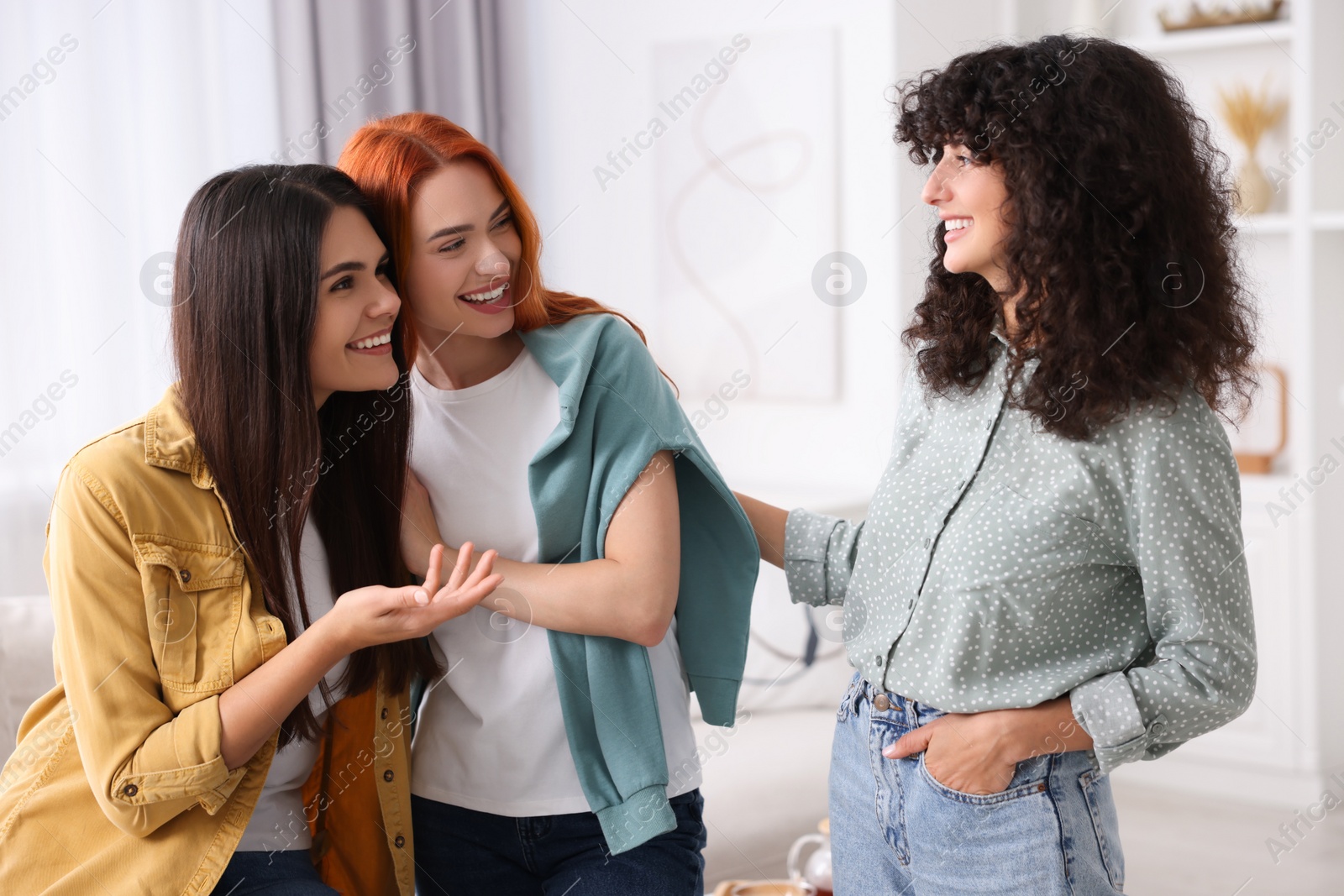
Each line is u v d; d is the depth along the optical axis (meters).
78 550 1.10
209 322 1.17
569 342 1.29
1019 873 1.08
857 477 3.18
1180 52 3.05
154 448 1.16
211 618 1.16
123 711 1.09
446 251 1.22
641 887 1.25
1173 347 1.02
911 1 2.99
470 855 1.33
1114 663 1.09
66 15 2.45
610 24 3.34
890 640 1.15
